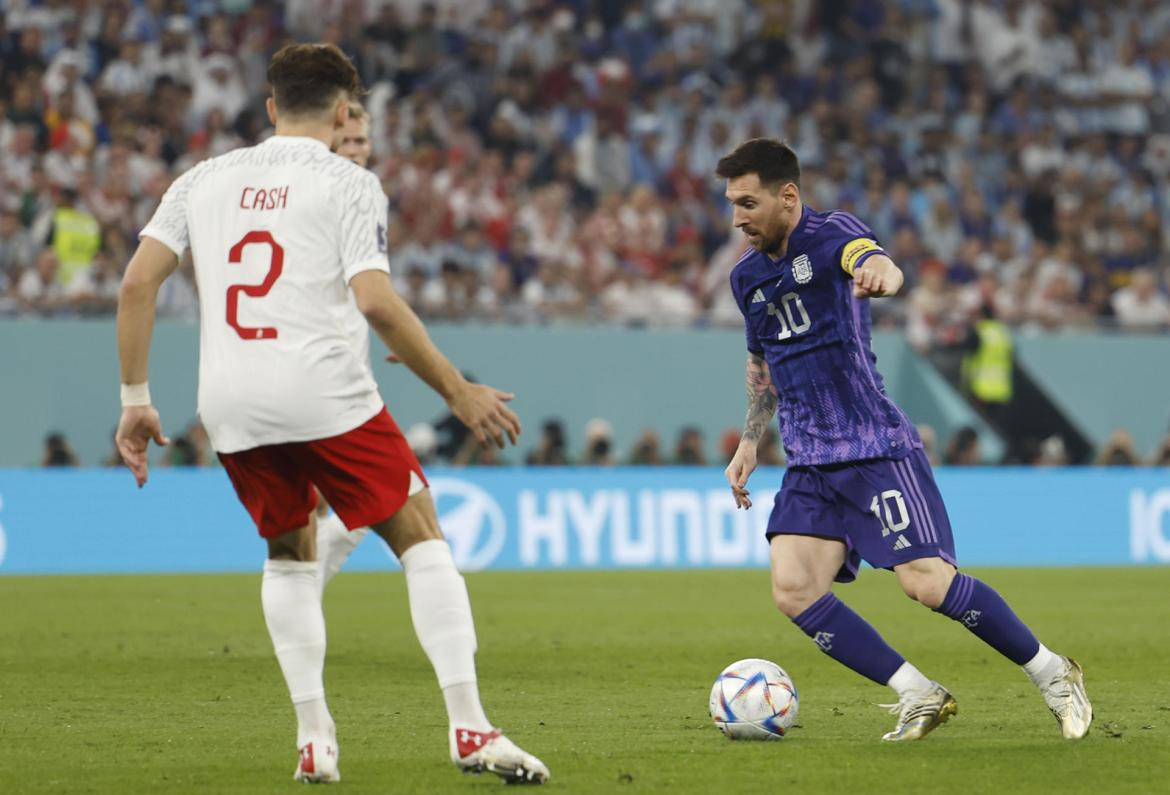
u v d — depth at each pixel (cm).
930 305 6950
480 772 1625
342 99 1719
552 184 7500
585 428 6481
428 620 1623
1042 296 7575
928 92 8756
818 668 2894
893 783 1673
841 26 8731
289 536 1688
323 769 1662
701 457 6481
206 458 6022
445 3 8306
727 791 1622
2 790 1645
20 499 5553
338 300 1630
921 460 2023
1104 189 8456
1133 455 6994
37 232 6300
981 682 2678
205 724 2183
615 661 3034
